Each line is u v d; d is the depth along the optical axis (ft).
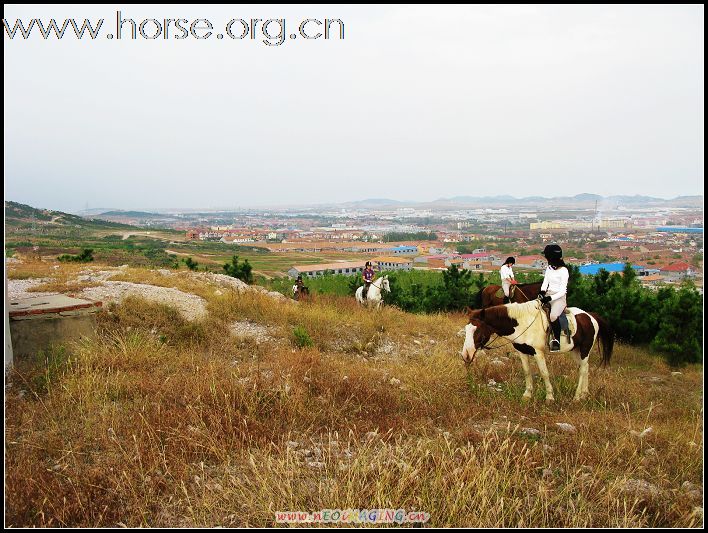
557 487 17.93
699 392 33.65
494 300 46.98
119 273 55.98
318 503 16.22
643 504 17.19
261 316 44.21
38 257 77.56
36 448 19.19
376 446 20.07
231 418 21.54
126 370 27.96
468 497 16.15
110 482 17.13
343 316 49.83
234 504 16.39
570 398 29.71
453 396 28.02
